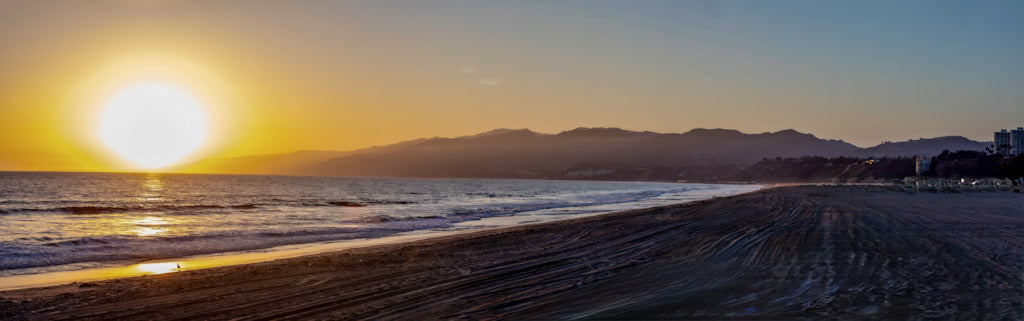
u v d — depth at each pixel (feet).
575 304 26.89
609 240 56.18
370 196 234.99
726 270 35.37
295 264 41.37
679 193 311.47
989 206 114.73
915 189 234.79
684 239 54.90
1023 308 23.41
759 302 25.77
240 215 109.40
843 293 27.09
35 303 28.66
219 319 25.16
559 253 46.78
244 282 34.14
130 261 47.42
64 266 44.32
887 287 28.32
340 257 45.09
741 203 132.05
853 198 160.15
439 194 276.41
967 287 28.12
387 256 45.65
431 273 37.01
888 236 53.47
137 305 28.09
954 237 52.26
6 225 83.61
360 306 27.35
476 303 27.68
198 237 63.77
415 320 24.45
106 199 182.50
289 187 357.20
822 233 56.75
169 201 174.70
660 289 29.94
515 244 54.03
